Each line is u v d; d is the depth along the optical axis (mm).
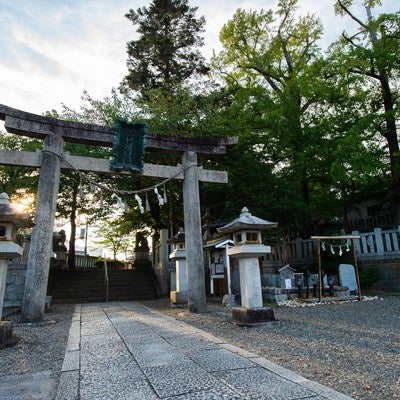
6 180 16531
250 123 15773
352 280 12289
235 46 18625
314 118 15953
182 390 2943
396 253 12766
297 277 11734
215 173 10406
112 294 14664
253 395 2787
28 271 7492
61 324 7270
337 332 5590
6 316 9125
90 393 2932
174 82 17125
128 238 28344
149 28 19219
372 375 3334
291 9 18188
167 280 15820
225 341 5059
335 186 18344
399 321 6508
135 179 15008
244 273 6883
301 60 17219
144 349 4590
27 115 8211
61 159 8570
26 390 3137
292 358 4023
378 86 15852
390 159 15523
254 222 6730
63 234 20234
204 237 14570
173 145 9977
